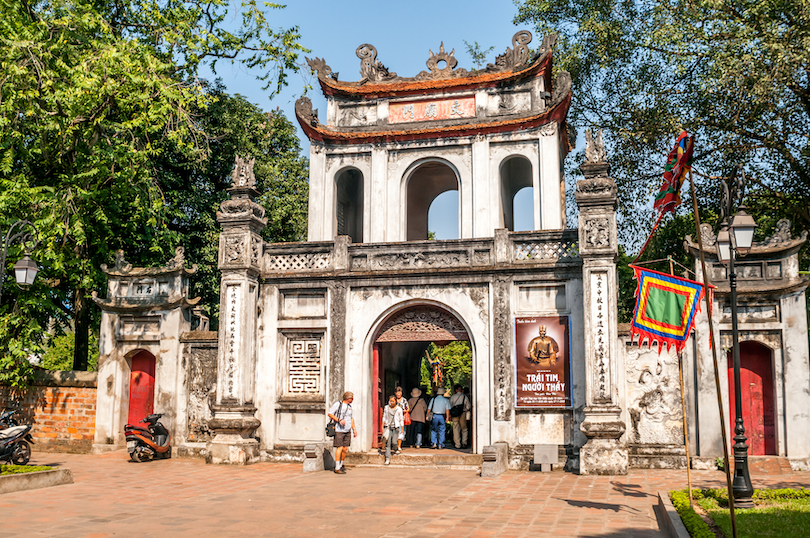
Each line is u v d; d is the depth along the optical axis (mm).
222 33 20219
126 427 16234
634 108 23859
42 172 19250
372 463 15961
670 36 21000
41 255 17672
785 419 14914
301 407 16891
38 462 15820
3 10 17156
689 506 9086
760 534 7703
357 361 16828
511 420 15742
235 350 16688
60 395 18266
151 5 19266
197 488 12266
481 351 16172
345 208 22547
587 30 23812
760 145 21906
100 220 18734
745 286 15500
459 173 19891
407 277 16766
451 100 20312
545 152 19281
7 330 17859
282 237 27172
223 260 17078
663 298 10297
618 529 8727
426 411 18141
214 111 24125
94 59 16656
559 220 18906
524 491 12039
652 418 15445
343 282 17141
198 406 17281
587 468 14281
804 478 13367
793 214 23109
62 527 8789
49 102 16812
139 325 18078
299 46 20375
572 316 15766
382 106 20641
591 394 14672
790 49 18406
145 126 18312
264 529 8750
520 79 19875
